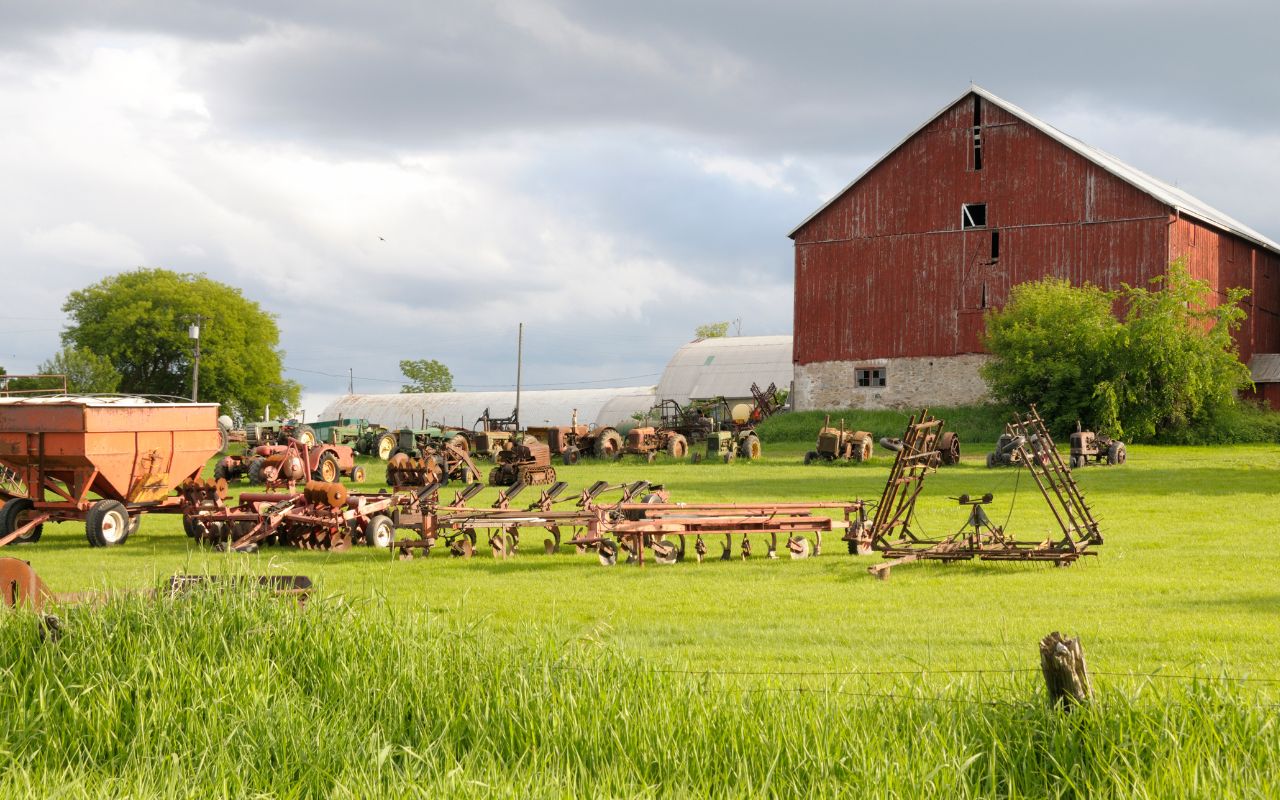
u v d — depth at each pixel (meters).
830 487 30.70
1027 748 5.89
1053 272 54.78
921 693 6.66
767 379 79.31
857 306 58.91
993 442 51.59
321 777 5.95
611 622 11.77
